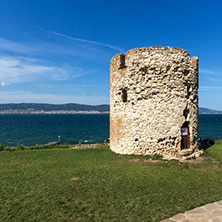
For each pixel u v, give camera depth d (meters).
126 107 14.44
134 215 6.23
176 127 13.30
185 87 13.73
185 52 13.89
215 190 7.99
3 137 47.56
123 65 14.95
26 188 8.51
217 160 12.62
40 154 15.85
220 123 89.88
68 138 46.06
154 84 13.41
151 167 11.15
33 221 6.05
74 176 10.00
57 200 7.32
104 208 6.71
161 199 7.23
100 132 58.06
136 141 13.94
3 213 6.51
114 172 10.44
